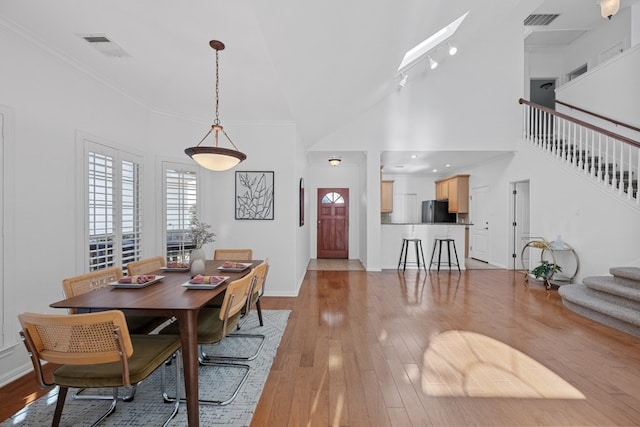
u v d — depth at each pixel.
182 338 1.65
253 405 1.86
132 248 3.47
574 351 2.57
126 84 3.16
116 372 1.49
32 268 2.32
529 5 5.32
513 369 2.28
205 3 1.97
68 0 1.93
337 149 5.74
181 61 2.75
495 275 5.62
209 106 3.79
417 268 6.29
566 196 4.71
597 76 5.14
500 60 5.74
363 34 2.71
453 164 7.26
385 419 1.73
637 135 4.46
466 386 2.06
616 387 2.05
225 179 4.41
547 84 7.67
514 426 1.67
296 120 4.29
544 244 4.62
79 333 1.37
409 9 2.74
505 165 6.14
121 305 1.70
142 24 2.20
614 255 3.98
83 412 1.80
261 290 3.34
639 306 3.01
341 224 7.70
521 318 3.37
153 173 3.83
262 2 1.87
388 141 5.76
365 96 4.66
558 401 1.90
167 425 1.69
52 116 2.49
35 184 2.34
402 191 8.83
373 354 2.52
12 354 2.16
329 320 3.32
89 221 2.86
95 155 2.94
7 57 2.13
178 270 2.78
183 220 4.09
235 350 2.62
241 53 2.62
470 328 3.09
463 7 3.65
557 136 5.41
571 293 3.66
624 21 5.69
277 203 4.39
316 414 1.77
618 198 3.93
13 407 1.85
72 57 2.61
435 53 4.96
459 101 5.75
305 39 2.40
